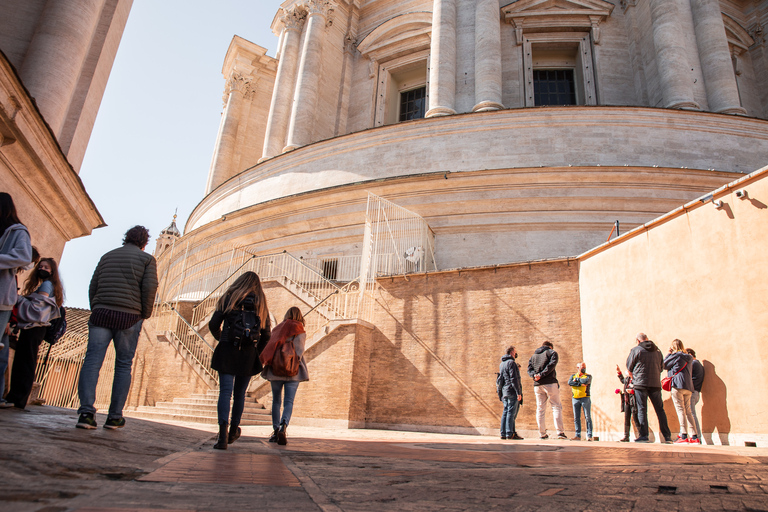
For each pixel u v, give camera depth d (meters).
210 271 21.56
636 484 2.15
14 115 7.08
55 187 8.78
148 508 1.33
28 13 10.20
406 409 12.28
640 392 8.58
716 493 1.88
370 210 18.80
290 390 5.83
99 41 11.24
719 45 23.00
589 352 10.80
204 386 14.34
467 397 11.71
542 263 11.88
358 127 29.05
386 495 1.83
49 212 9.21
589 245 17.95
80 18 10.34
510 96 25.05
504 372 9.32
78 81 10.86
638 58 24.66
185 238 25.17
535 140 19.77
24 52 9.96
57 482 1.63
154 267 5.12
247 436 7.09
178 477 2.06
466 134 20.52
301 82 27.64
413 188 19.59
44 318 6.13
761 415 7.36
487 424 11.30
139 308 4.91
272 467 2.79
